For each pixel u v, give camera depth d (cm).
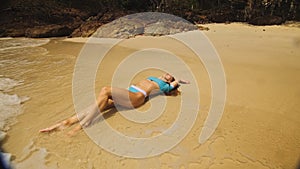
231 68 674
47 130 354
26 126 371
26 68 701
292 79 575
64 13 1830
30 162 291
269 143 330
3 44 1226
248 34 1389
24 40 1411
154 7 2130
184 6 2203
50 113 416
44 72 659
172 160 299
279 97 474
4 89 527
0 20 1603
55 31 1591
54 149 317
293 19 2142
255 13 2114
